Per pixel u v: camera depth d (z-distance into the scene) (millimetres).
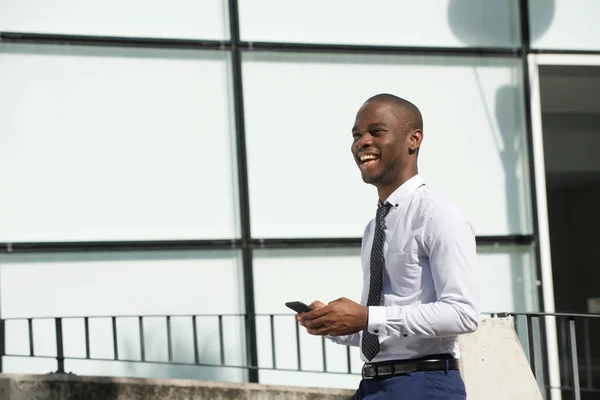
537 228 8578
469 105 8570
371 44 8352
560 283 17047
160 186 7734
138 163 7695
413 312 3041
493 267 8492
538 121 8664
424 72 8484
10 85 7441
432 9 8539
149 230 7676
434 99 8484
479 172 8539
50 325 7383
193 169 7832
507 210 8570
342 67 8281
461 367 4883
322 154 8164
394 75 8406
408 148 3305
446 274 3072
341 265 8117
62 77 7555
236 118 7965
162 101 7797
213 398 6461
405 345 3193
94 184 7570
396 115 3277
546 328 8516
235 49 8008
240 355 7797
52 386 6469
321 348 8000
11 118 7418
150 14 7824
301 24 8203
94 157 7586
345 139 8219
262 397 6461
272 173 8031
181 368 7652
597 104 9445
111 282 7547
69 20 7613
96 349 7477
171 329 7652
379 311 3059
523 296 8523
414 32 8484
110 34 7703
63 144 7516
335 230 8125
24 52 7484
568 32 8812
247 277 7867
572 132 9906
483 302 8438
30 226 7391
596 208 15062
